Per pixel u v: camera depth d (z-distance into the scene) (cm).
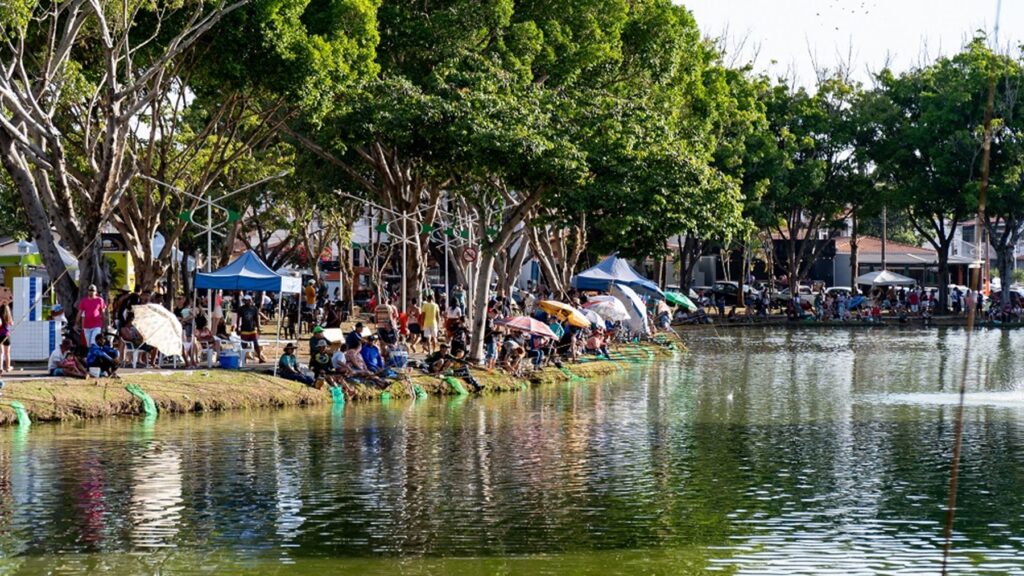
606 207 3734
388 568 1614
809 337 6681
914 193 8181
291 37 3478
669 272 10906
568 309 4247
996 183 7762
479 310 3931
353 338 3497
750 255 10138
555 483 2169
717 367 4691
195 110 5134
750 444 2631
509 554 1683
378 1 4053
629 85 5041
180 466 2298
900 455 2486
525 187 3872
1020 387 3909
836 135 8419
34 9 3222
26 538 1762
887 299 8838
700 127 5616
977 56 8088
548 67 4622
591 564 1638
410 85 3875
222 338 3581
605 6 4816
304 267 8619
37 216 3316
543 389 3800
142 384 3058
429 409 3209
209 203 3809
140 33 3428
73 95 3253
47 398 2853
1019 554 1692
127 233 3806
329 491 2088
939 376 4309
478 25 4419
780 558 1670
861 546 1733
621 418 3064
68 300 3347
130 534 1789
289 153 5838
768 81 8444
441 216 5819
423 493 2077
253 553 1688
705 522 1870
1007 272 8031
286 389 3275
